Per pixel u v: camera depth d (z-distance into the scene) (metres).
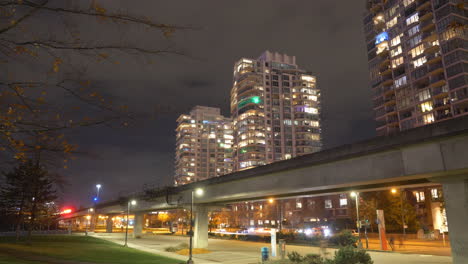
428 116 87.50
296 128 171.75
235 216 128.75
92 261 26.77
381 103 102.00
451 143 17.88
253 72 174.00
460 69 80.56
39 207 53.75
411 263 26.36
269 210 125.88
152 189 57.81
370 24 108.44
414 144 19.22
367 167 22.09
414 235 57.56
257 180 32.88
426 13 89.25
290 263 20.52
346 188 28.12
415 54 92.06
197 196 44.88
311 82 178.38
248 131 165.88
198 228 46.12
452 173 18.75
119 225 180.75
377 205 68.81
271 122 169.50
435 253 34.69
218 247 47.31
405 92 94.06
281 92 174.88
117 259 29.58
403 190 69.75
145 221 187.12
